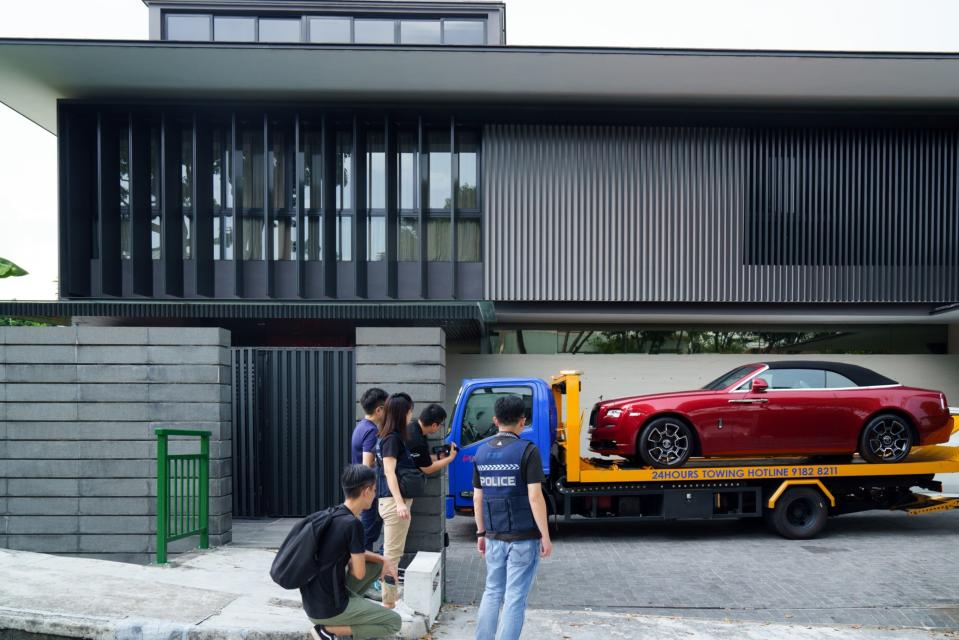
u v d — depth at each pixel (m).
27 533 7.06
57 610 4.80
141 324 14.72
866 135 14.05
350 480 4.11
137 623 4.60
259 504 9.24
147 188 14.12
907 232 13.89
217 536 7.16
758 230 14.03
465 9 16.27
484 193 14.10
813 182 14.05
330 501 9.22
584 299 13.98
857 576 7.07
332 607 4.01
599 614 5.67
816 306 14.17
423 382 6.43
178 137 14.22
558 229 14.07
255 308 12.86
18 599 5.02
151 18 16.14
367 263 14.19
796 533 8.88
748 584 6.81
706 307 14.27
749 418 8.85
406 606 5.17
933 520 10.22
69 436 7.12
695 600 6.30
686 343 15.66
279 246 14.20
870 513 10.83
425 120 14.20
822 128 14.10
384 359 6.45
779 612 5.96
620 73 12.63
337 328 14.96
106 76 12.86
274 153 14.40
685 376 14.83
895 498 9.16
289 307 12.82
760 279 13.95
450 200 14.30
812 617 5.84
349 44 11.91
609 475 8.84
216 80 13.01
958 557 7.88
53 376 7.14
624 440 8.91
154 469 7.11
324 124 13.91
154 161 14.30
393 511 5.34
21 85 13.26
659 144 14.13
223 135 14.38
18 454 7.11
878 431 8.97
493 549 4.39
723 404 8.89
